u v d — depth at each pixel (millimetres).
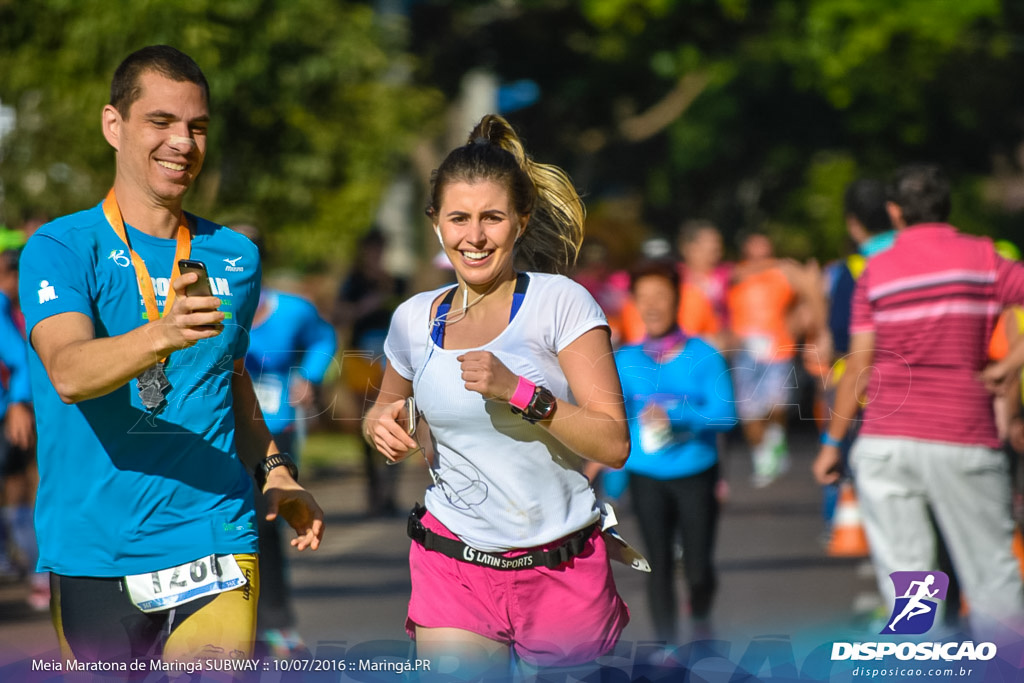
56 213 31125
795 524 29766
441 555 11094
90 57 31281
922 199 15328
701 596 17531
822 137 80625
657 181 84062
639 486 17312
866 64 65438
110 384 9562
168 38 31469
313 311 19844
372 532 29016
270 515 11266
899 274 15070
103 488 10422
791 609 20172
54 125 31172
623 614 11414
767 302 33719
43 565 10641
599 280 27688
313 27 35375
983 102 78750
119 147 10750
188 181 10766
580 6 67250
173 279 10406
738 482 37312
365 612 20234
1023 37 76812
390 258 70312
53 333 10023
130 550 10430
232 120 35000
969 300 14922
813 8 63188
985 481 15016
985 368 15133
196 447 10578
